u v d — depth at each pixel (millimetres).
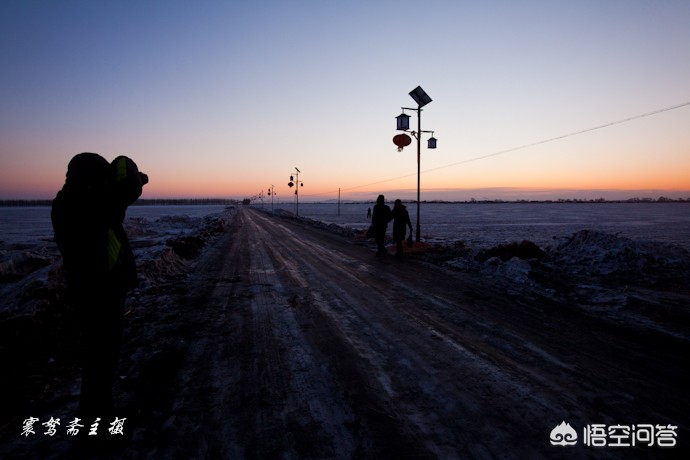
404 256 11945
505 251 10383
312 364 3770
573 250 10633
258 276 8742
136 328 4953
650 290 7309
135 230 27156
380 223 11852
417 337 4555
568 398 3064
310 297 6664
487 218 76062
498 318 5309
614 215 98000
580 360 3850
